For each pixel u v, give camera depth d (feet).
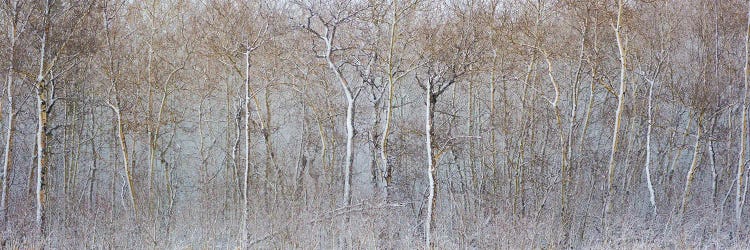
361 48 70.33
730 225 71.61
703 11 79.82
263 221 61.11
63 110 83.76
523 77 83.76
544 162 76.38
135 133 82.07
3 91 66.03
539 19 75.31
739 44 81.20
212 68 85.25
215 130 104.32
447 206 76.18
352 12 67.77
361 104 87.04
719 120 93.40
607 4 71.51
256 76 79.25
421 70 77.87
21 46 63.16
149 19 84.99
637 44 82.17
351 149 67.56
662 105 94.58
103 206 68.64
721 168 91.86
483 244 58.29
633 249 58.90
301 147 83.46
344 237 57.41
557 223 62.23
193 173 100.12
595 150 91.30
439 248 56.54
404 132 78.69
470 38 70.59
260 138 88.33
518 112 86.17
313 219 58.23
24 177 79.36
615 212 72.38
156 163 98.43
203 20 81.41
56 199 72.08
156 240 57.72
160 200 81.10
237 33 69.92
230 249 58.95
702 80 77.82
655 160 94.73
